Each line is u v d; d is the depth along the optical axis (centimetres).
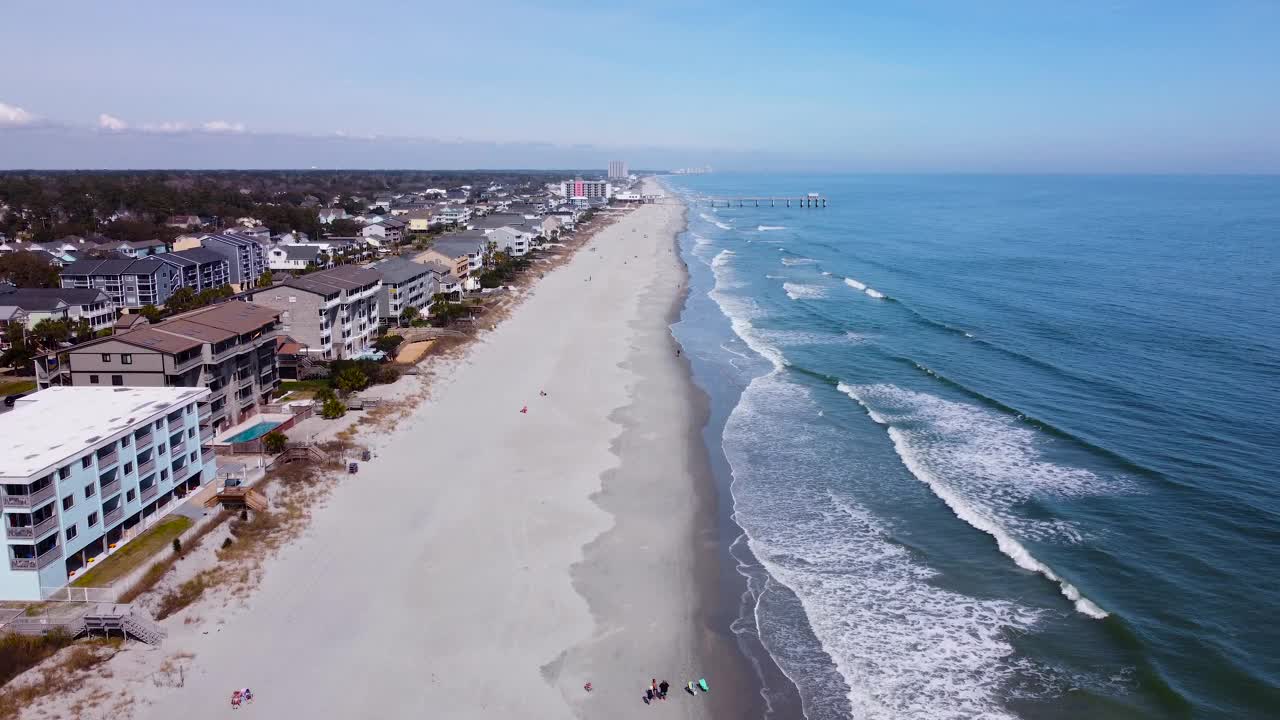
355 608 3606
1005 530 4422
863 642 3516
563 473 5256
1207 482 4928
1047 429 5925
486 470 5244
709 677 3275
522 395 6894
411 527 4400
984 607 3744
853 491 5044
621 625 3606
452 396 6744
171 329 5434
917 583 3969
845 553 4284
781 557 4250
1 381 6725
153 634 3244
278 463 4962
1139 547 4197
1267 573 3916
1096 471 5178
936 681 3244
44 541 3416
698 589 3934
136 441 4050
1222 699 3042
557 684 3180
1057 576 3922
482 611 3638
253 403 5950
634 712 3050
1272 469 5094
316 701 2988
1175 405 6350
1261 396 6494
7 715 2759
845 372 7638
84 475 3656
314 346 7219
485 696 3073
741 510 4800
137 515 4072
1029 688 3180
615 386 7244
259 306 6544
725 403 6806
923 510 4759
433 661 3266
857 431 6091
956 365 7756
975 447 5653
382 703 2995
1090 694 3119
